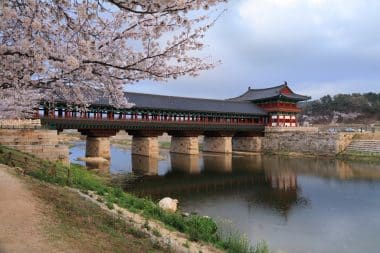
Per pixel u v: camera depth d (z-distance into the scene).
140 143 57.00
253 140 70.31
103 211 13.69
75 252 7.88
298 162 51.72
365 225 20.67
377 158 51.12
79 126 45.34
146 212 16.20
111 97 9.82
